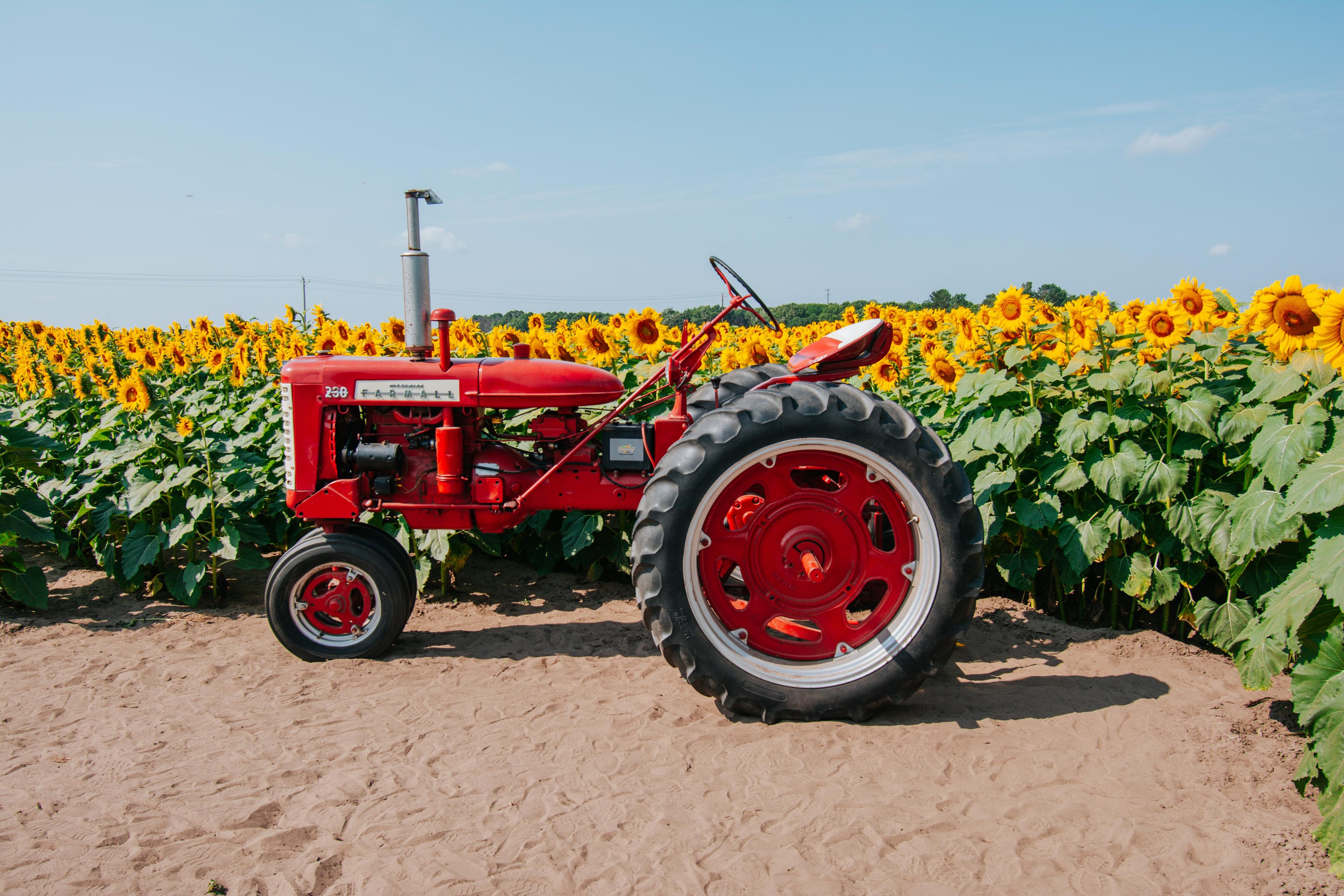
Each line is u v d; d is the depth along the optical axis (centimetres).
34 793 257
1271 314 314
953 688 338
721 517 317
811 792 256
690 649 301
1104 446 405
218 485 457
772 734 296
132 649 390
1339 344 258
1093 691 331
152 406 464
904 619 307
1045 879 213
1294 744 283
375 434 374
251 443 512
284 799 254
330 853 225
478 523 367
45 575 502
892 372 531
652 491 306
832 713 303
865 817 241
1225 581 383
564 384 355
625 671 359
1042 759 276
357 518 368
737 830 236
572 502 365
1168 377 395
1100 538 388
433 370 357
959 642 392
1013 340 455
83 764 277
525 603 457
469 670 360
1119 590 411
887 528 388
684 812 245
